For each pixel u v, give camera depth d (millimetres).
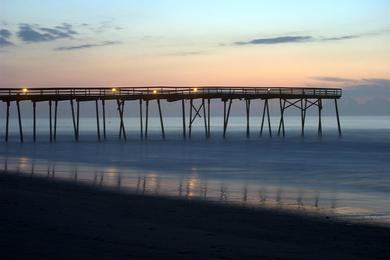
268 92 61062
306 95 64750
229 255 11953
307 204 19859
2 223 14836
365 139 72000
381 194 22719
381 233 14766
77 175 28719
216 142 62562
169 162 37562
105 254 11703
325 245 13305
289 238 14055
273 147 55000
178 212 17703
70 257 11391
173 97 56781
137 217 16594
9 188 22797
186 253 12008
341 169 33906
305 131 106062
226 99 59500
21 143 58812
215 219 16562
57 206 18109
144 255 11727
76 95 54094
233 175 29859
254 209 18547
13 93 52062
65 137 76188
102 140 65938
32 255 11461
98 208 18078
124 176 28562
